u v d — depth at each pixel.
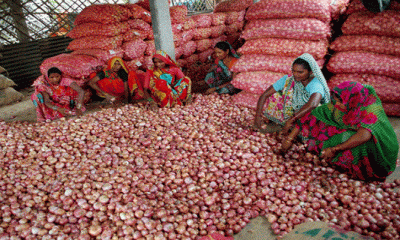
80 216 2.33
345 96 2.57
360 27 3.77
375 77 3.77
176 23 6.01
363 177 2.67
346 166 2.72
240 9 7.36
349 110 2.61
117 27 5.15
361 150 2.56
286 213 2.40
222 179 2.80
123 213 2.35
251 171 2.89
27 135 3.71
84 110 4.75
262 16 4.30
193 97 4.98
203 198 2.56
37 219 2.28
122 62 4.86
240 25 7.48
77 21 5.39
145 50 5.80
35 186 2.73
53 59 4.78
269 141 3.39
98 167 3.00
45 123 4.19
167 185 2.75
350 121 2.63
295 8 3.99
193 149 3.29
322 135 2.89
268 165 2.95
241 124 3.95
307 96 3.14
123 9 5.32
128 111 4.38
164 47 5.27
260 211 2.46
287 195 2.56
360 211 2.34
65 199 2.48
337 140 2.74
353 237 1.92
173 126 3.87
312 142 3.00
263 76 4.22
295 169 2.87
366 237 1.93
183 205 2.45
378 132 2.42
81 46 5.22
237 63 4.46
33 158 3.23
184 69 6.58
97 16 5.06
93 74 4.85
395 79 3.70
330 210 2.42
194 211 2.41
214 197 2.54
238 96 4.60
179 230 2.22
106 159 3.10
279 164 3.00
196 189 2.69
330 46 4.03
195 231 2.24
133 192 2.61
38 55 7.48
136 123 3.97
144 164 3.05
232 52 4.89
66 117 4.52
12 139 3.58
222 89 4.99
